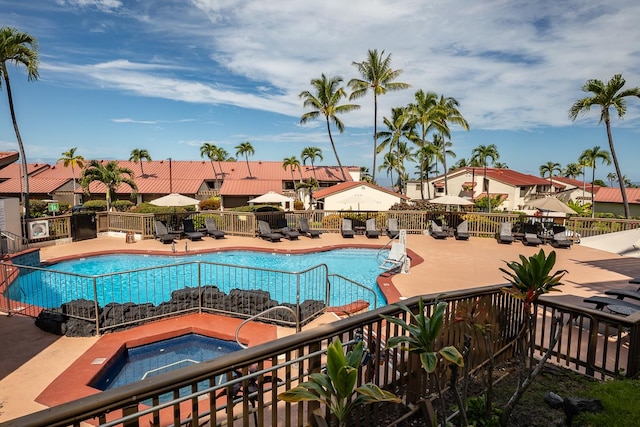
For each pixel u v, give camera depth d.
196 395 1.80
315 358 2.33
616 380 3.41
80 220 15.52
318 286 10.74
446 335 3.31
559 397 3.19
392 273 10.59
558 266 11.41
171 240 14.97
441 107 32.78
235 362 1.90
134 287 10.78
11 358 5.27
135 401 1.58
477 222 17.39
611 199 43.00
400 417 2.89
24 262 11.41
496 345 4.04
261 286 10.76
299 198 38.50
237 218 16.91
